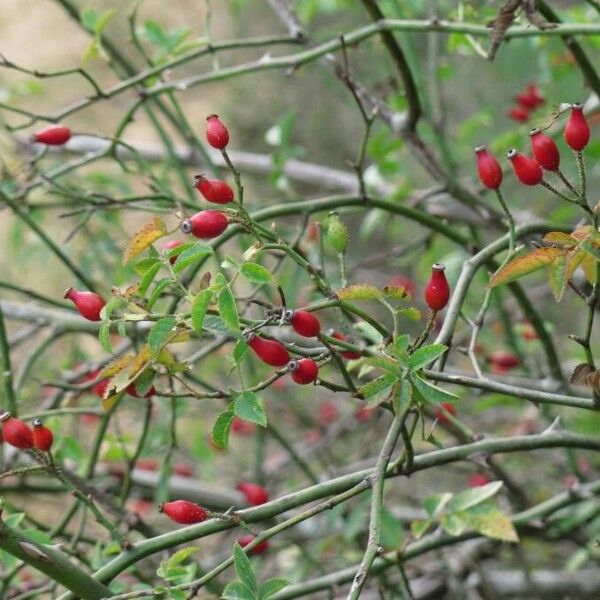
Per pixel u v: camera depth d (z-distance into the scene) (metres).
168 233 1.13
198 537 1.14
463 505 1.27
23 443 1.14
